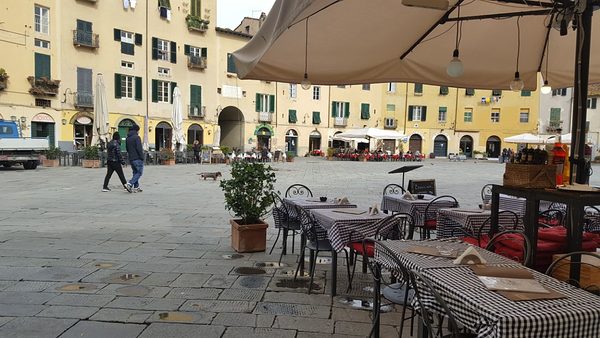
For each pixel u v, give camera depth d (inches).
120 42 1299.2
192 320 154.8
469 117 2006.6
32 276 198.5
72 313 158.7
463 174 980.6
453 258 117.0
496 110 1980.8
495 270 104.7
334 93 1862.7
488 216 198.5
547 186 145.5
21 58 1095.6
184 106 1462.8
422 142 2003.0
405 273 110.3
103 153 943.7
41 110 1141.7
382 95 1969.7
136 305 167.2
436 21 199.8
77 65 1214.3
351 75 232.2
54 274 201.9
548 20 210.1
